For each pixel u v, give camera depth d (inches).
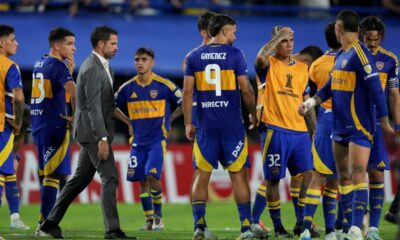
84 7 2687.0
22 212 2003.0
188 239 1301.7
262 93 1330.0
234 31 1189.7
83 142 1261.1
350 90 1128.8
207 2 2844.5
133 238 1249.4
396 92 1263.5
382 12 2839.6
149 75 1630.2
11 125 1258.6
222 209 2037.4
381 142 1266.0
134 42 2655.0
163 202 2299.5
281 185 2321.6
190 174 2336.4
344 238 1138.0
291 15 2851.9
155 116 1622.8
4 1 2699.3
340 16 1136.2
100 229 1541.6
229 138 1181.1
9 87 1246.9
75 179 1284.4
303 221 1241.4
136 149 1627.7
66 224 1704.0
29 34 2625.5
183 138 2723.9
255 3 2910.9
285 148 1322.6
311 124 1368.1
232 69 1173.1
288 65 1336.1
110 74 1321.4
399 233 813.9
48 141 1392.7
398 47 2768.2
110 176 1254.9
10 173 1261.1
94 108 1239.5
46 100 1390.3
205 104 1179.3
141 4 2716.5
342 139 1152.8
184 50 2679.6
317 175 1227.2
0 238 1193.4
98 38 1264.8
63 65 1385.3
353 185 1156.5
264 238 1325.0
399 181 947.3
